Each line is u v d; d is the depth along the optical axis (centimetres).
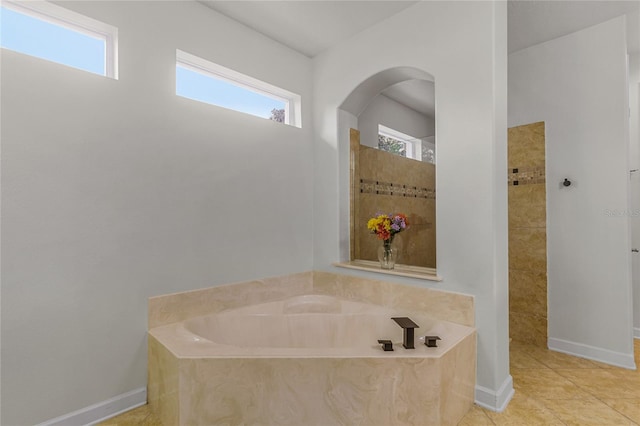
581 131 276
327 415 160
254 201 267
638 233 315
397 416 161
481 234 203
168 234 217
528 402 204
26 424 165
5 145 160
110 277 193
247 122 263
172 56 221
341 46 290
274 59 284
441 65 224
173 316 218
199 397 160
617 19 258
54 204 174
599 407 198
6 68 160
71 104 179
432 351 170
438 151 224
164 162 216
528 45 301
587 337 273
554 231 289
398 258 313
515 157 311
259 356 161
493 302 198
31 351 167
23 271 165
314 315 251
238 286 255
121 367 196
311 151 313
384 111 402
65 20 186
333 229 298
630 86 319
